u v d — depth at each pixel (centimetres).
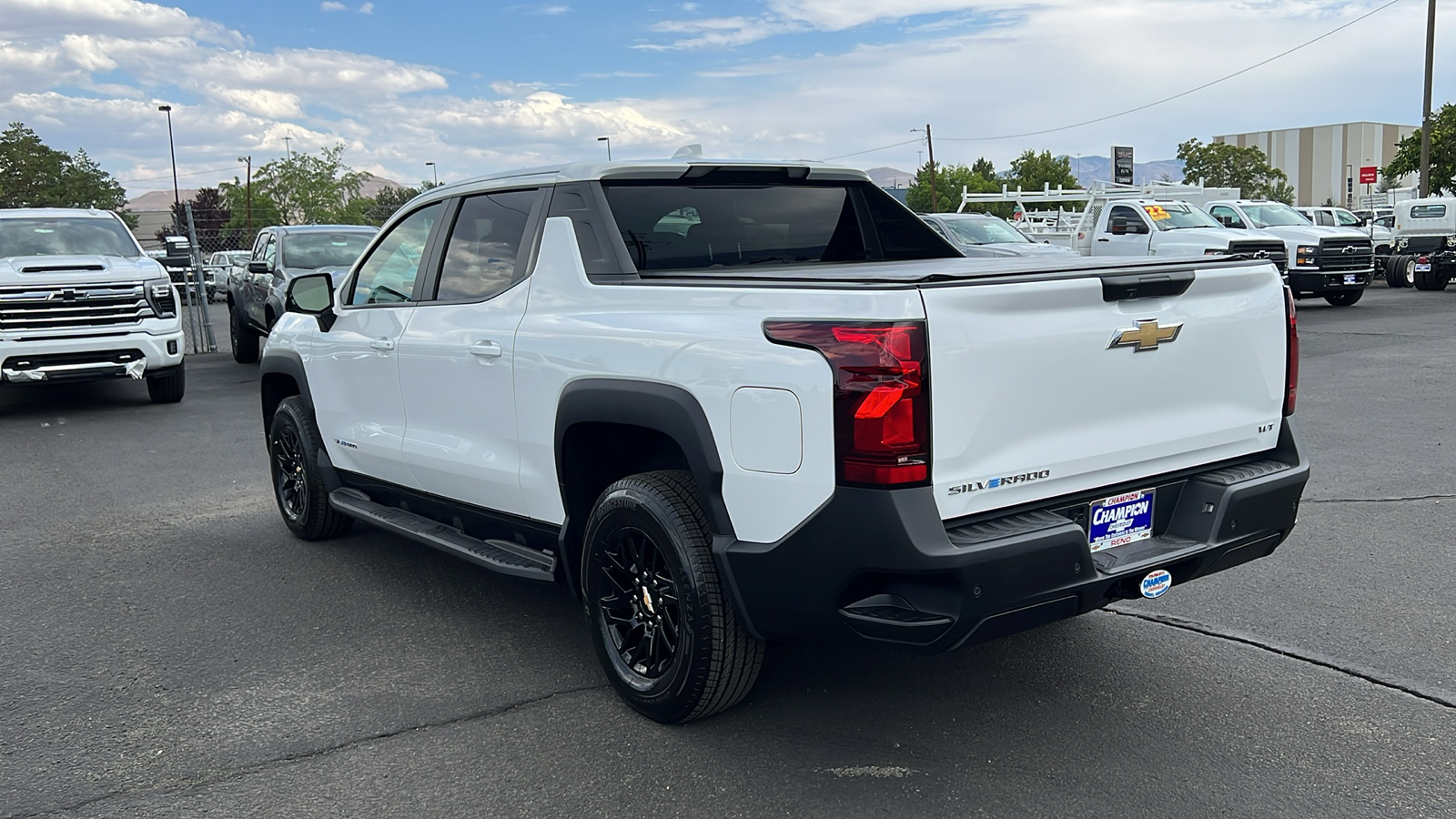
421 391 465
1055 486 322
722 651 338
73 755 349
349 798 319
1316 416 892
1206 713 362
